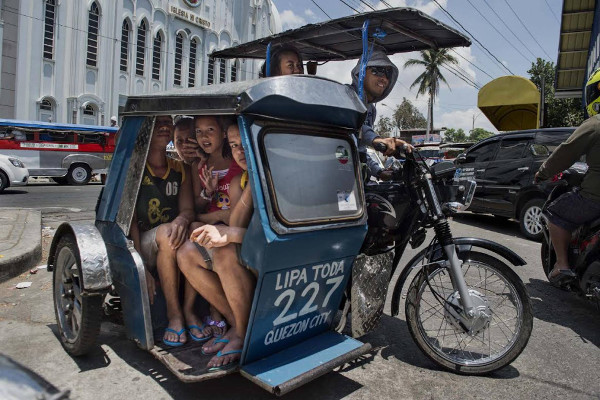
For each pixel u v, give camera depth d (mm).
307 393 2557
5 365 1230
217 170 2801
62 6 21312
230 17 29672
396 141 2836
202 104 2324
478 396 2574
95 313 2684
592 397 2602
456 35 3340
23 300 3920
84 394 2475
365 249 2846
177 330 2705
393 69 3260
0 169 12469
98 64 22859
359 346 2559
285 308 2375
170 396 2471
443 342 3068
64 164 16266
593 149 3426
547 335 3527
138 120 2822
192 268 2627
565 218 3670
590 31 12586
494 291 2914
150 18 24969
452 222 9031
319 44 3807
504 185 7793
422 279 2871
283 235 2137
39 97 20906
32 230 5902
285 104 2209
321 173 2398
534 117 14727
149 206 2926
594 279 3504
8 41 19812
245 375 2285
